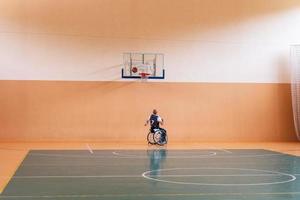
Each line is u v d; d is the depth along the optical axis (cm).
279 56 1719
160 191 654
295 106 1691
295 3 1723
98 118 1611
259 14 1705
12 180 748
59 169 886
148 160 1052
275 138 1719
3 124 1558
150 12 1641
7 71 1559
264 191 661
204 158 1105
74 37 1595
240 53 1695
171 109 1655
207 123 1677
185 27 1659
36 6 1573
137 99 1633
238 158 1111
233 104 1692
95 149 1323
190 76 1666
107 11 1614
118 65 1622
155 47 1644
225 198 606
